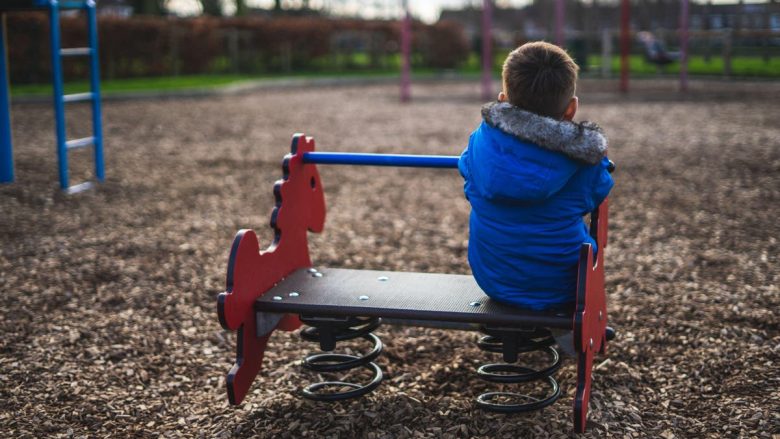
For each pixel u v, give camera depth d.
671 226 6.03
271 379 3.49
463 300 2.93
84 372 3.57
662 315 4.15
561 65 2.75
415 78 24.77
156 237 5.81
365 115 13.78
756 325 3.99
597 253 2.90
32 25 17.41
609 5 31.98
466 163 2.89
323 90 20.16
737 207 6.55
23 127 11.43
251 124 12.31
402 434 2.95
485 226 2.84
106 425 3.09
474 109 14.82
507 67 2.81
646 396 3.27
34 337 3.95
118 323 4.15
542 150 2.64
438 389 3.37
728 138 10.12
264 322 3.04
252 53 24.84
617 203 6.79
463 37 29.34
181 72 22.59
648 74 23.88
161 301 4.48
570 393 3.30
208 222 6.27
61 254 5.36
